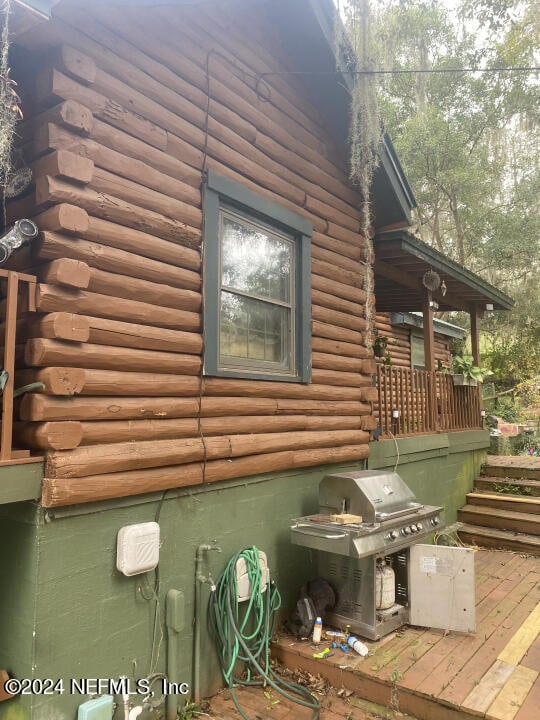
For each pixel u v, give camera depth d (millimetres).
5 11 2516
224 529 3848
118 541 3027
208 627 3637
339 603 4160
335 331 5277
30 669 2609
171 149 3592
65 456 2740
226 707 3434
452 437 7523
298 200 4883
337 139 5543
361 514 4070
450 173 17047
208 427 3697
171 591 3340
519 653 3779
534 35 13977
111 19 3170
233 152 4121
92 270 2980
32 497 2639
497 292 8953
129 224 3242
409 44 11117
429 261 6855
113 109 3172
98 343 3020
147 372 3318
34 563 2652
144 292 3297
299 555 4551
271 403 4324
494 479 8070
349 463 5375
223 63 4145
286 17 4566
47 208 2875
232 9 4195
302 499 4684
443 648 3865
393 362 12422
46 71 2855
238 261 4230
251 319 4340
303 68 5008
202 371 3676
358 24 4941
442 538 6449
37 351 2707
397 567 4457
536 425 14938
